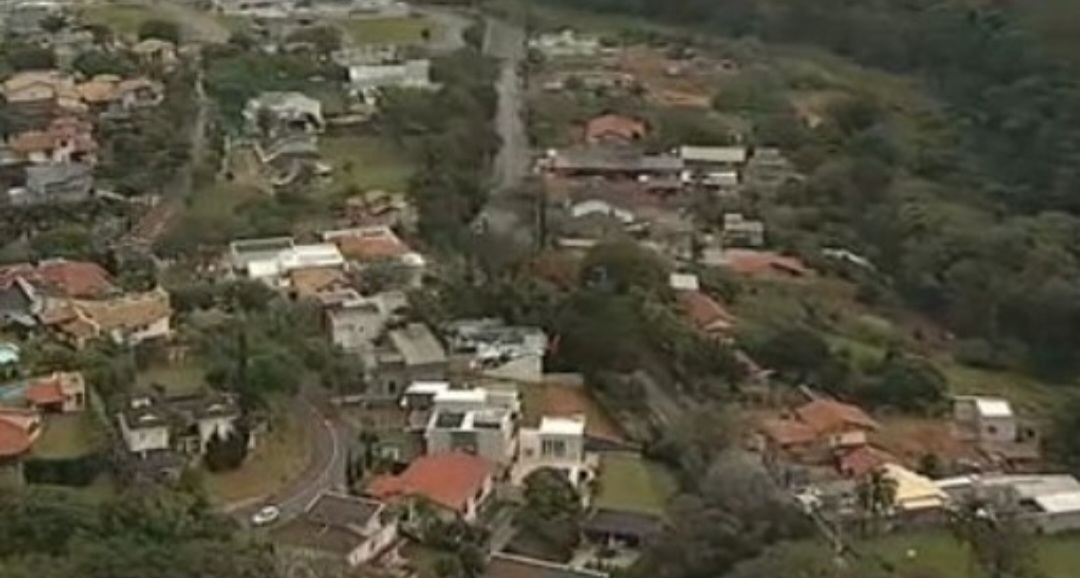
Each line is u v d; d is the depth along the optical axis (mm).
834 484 122562
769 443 130750
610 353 140250
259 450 116875
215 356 126250
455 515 110562
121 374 121688
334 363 131750
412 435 122188
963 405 144375
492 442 119875
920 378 147000
